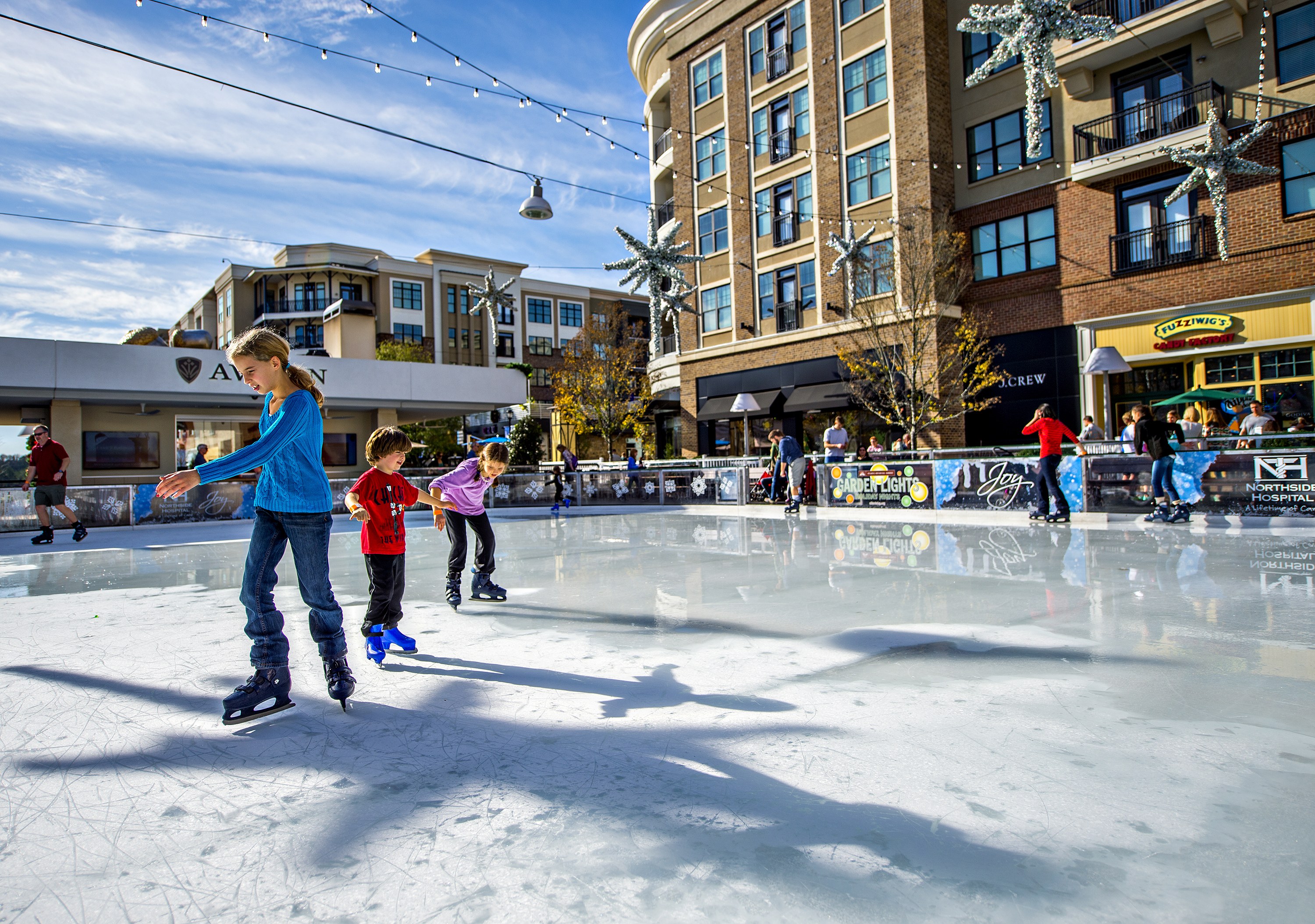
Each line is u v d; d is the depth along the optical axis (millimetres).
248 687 3045
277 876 1846
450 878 1817
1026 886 1728
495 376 21047
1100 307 17812
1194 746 2502
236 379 17719
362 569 7805
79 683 3613
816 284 22766
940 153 20188
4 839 2064
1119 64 17422
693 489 16344
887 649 3852
